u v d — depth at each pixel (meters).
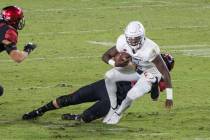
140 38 19.48
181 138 18.75
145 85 19.70
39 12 47.16
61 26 41.34
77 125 20.20
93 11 47.66
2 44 20.28
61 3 51.53
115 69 19.88
